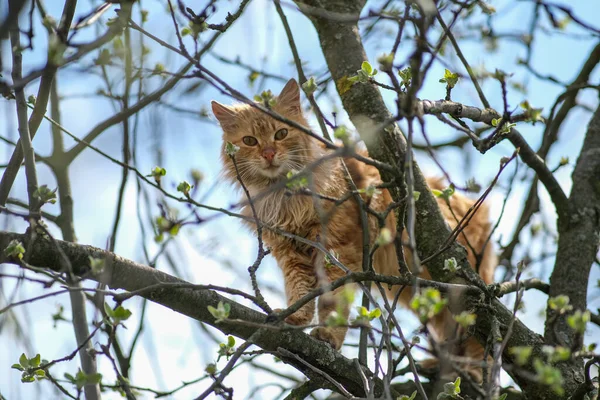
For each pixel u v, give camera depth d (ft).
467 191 19.66
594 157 23.86
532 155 22.35
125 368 22.33
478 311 18.92
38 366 16.07
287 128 26.68
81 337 20.51
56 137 24.97
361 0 22.00
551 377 12.02
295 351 18.65
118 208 23.99
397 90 14.08
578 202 23.03
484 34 23.25
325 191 25.09
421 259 19.79
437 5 18.44
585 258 22.24
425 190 19.98
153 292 17.03
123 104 22.25
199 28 15.12
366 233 18.04
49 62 13.29
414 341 15.70
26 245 15.79
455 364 14.35
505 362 19.04
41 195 15.47
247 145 26.63
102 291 13.92
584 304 21.63
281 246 25.95
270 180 26.48
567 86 22.90
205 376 16.02
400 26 14.38
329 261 17.67
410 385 22.93
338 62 20.83
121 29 14.32
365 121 19.29
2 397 15.94
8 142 20.97
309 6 20.02
